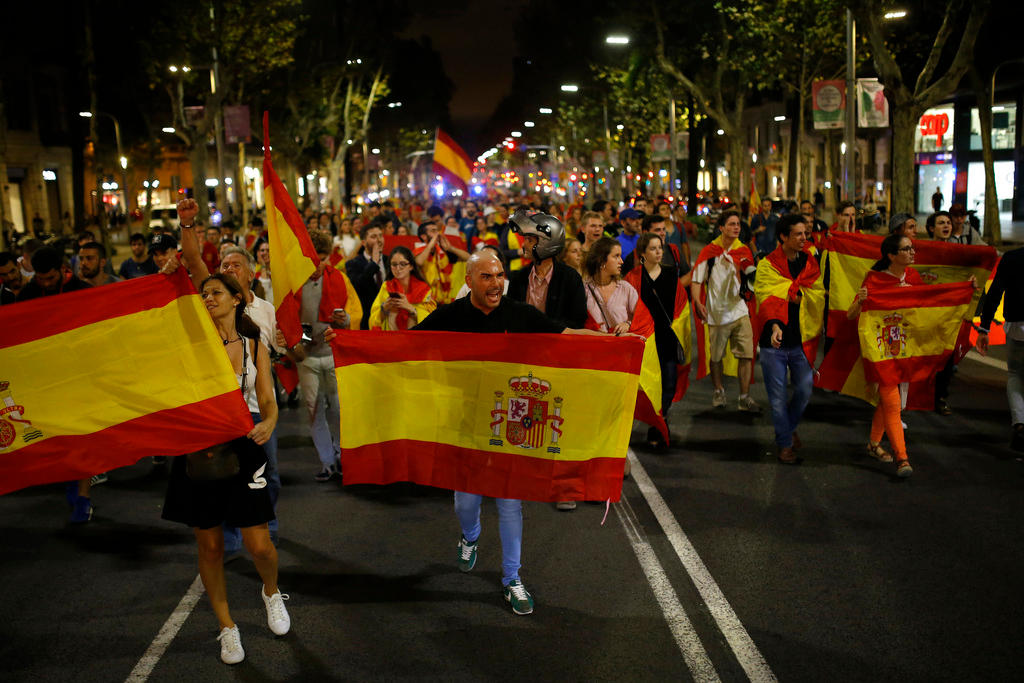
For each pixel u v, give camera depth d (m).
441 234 9.39
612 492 5.20
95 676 4.57
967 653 4.55
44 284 7.55
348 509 7.07
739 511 6.74
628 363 5.09
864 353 7.48
